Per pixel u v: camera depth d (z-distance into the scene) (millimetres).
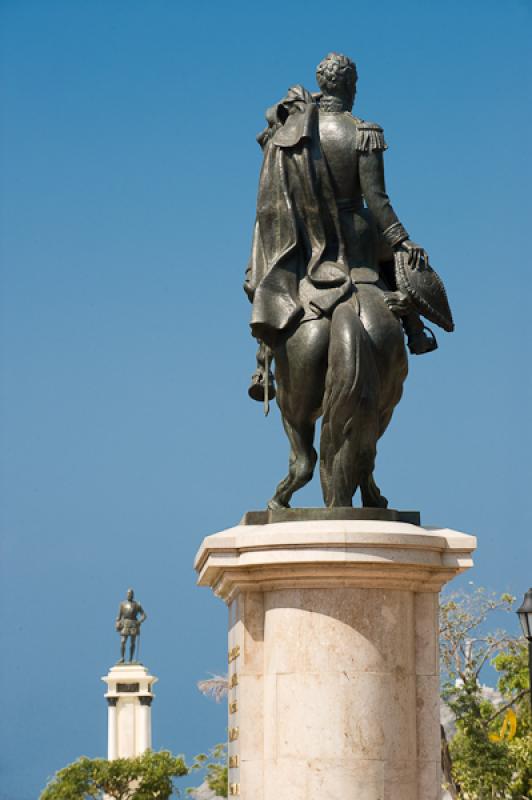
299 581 19859
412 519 20922
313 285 21359
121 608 94688
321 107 22188
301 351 21094
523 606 31578
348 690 19562
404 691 19812
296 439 21562
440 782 19891
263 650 20406
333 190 21656
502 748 50156
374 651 19703
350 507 20359
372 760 19422
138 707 92875
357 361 20500
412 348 22219
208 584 22297
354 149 21625
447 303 21547
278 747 19703
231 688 21656
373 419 20641
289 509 20484
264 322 21234
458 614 57875
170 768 82438
